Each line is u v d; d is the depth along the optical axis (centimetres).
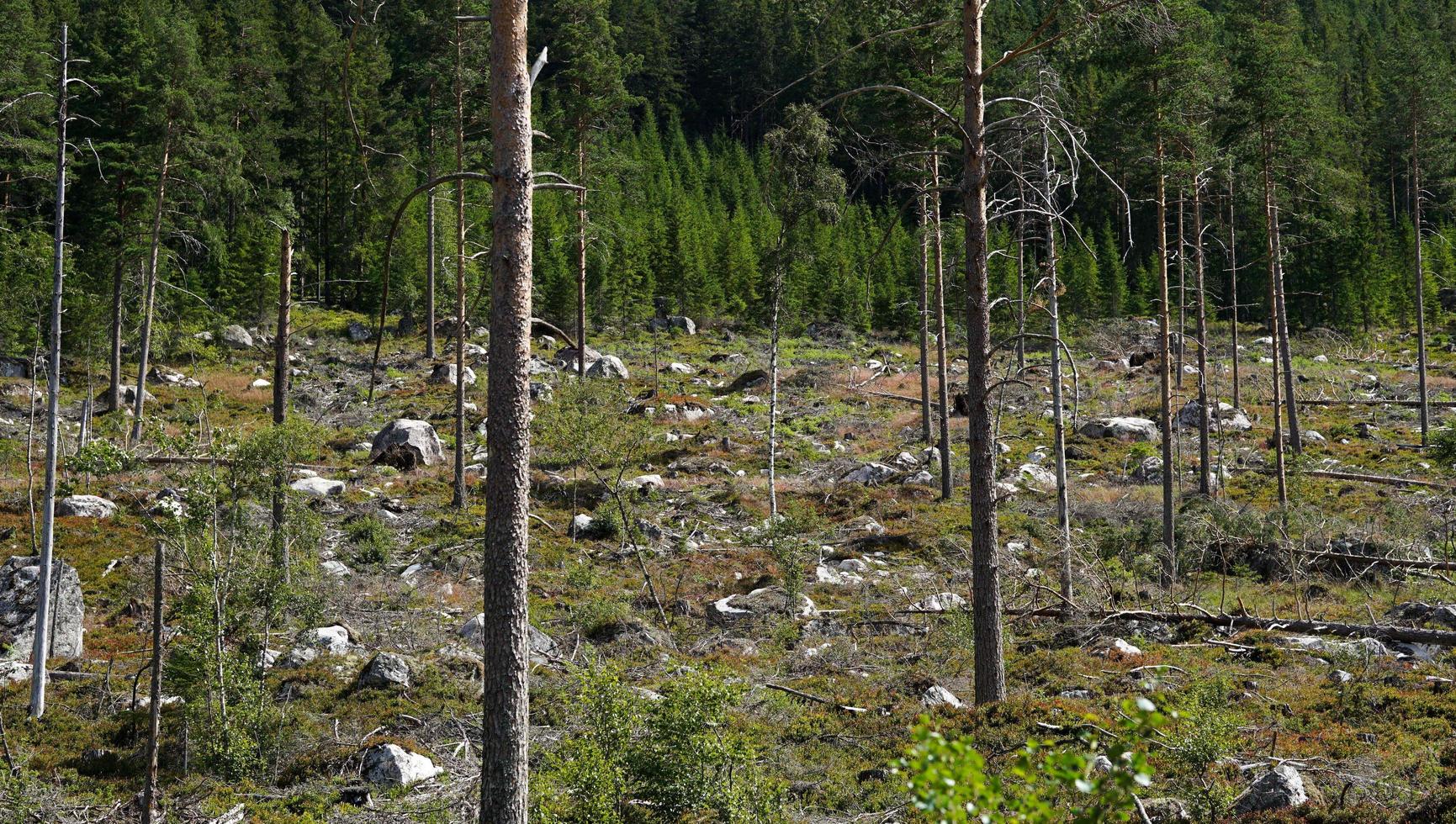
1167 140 2836
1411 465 3625
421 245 6825
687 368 5850
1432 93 4419
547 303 6969
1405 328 7494
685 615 2220
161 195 4050
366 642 1922
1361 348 6700
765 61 10719
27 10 4666
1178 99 2717
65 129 1783
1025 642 1952
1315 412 4797
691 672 1203
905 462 3725
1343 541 2525
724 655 1925
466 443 3931
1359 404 4934
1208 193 3716
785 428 4369
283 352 1994
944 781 461
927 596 2259
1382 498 3122
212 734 1423
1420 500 3017
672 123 11194
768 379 5316
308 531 1748
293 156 7344
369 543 2562
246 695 1453
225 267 6178
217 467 1831
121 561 2330
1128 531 2659
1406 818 979
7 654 1795
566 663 1628
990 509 1445
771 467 3058
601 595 2302
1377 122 7675
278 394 1980
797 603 2209
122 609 2078
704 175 10319
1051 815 479
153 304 4453
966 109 1473
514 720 959
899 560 2656
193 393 4697
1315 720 1361
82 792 1330
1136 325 7081
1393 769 1151
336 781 1355
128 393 4338
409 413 4397
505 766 952
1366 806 1014
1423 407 4178
